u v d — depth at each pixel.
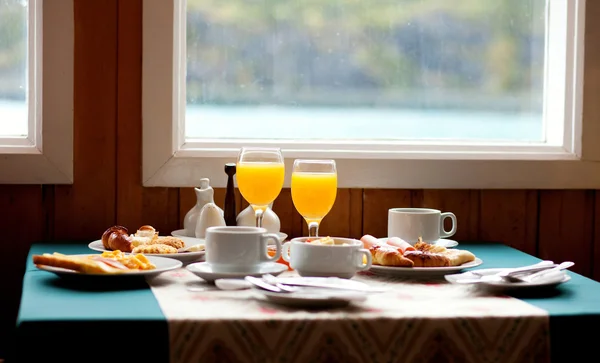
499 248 1.88
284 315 1.08
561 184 2.08
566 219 2.11
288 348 1.07
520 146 2.13
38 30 1.92
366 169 2.01
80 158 1.94
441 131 2.20
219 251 1.32
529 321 1.11
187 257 1.52
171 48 1.95
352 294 1.14
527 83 2.21
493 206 2.08
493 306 1.17
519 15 2.22
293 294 1.15
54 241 1.88
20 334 1.02
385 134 2.18
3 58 1.98
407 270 1.39
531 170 2.06
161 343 1.05
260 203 1.68
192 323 1.05
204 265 1.39
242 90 2.11
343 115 2.17
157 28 1.94
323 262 1.32
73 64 1.92
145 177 1.95
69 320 1.04
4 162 1.90
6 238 1.93
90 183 1.95
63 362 1.04
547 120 2.21
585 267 2.12
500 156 2.07
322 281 1.22
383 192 2.04
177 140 2.00
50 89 1.91
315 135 2.16
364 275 1.45
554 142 2.17
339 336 1.07
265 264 1.42
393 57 2.17
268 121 2.13
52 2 1.90
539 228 2.10
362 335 1.08
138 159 1.96
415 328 1.09
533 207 2.09
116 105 1.94
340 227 2.03
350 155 2.03
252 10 2.11
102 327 1.04
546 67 2.22
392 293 1.28
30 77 1.97
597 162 2.09
